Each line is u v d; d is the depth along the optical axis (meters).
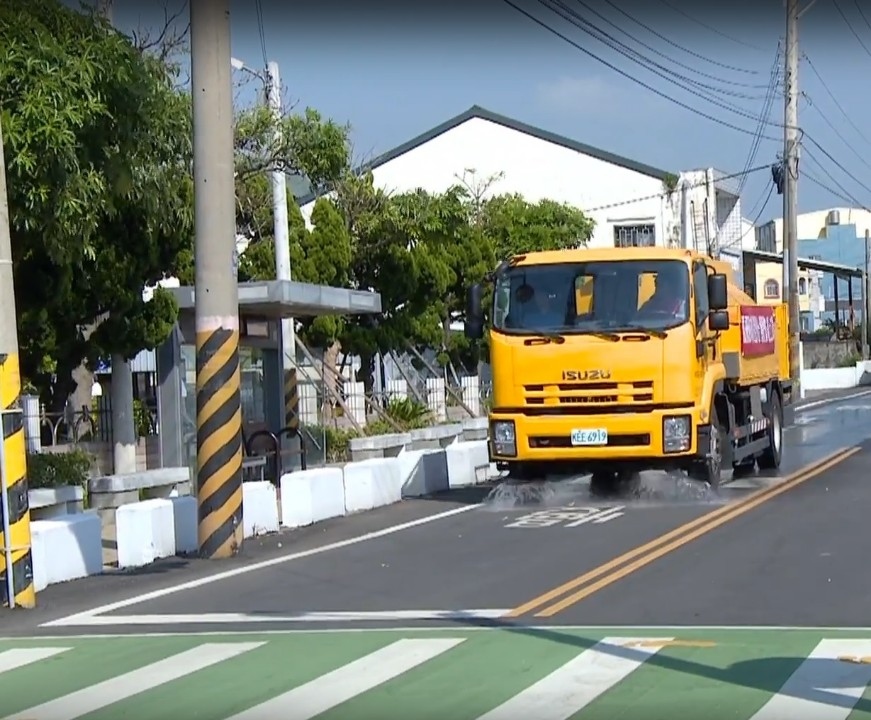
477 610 10.42
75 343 17.92
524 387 17.23
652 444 16.89
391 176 53.56
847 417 36.06
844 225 87.44
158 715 7.47
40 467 16.80
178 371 19.66
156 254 17.81
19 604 11.37
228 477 14.27
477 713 7.19
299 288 19.61
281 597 11.50
